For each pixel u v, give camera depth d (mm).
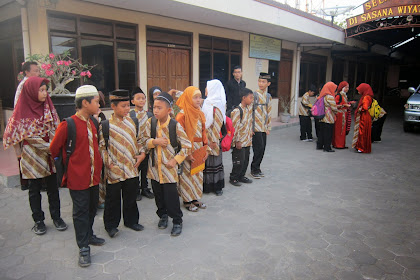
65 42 6066
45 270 2828
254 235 3523
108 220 3373
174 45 8102
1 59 7027
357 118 7660
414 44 17609
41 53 5473
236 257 3086
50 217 3842
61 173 2871
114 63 6883
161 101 3209
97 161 2977
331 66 16688
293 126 11695
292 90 13609
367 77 21766
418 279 2799
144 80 7473
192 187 4047
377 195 4785
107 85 6855
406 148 8172
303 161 6730
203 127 3961
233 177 5105
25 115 3174
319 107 7496
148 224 3770
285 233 3576
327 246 3312
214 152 4484
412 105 10281
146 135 3389
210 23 8703
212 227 3701
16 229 3531
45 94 3234
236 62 10273
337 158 7020
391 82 28938
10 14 6355
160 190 3531
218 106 4363
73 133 2801
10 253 3076
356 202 4508
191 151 3857
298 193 4828
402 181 5465
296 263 3002
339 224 3818
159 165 3357
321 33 11203
